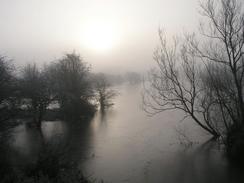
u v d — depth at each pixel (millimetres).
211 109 23781
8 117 21125
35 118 38125
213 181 16047
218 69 20297
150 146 24453
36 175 12156
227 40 19047
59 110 45719
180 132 27500
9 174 12164
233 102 19750
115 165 19969
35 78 38156
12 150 19781
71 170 14094
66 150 19109
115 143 26438
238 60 18578
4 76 20359
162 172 18047
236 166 17922
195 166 18547
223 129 22781
